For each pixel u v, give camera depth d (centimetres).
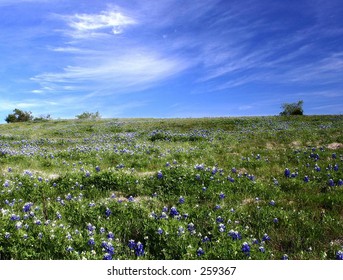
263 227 721
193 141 2273
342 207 833
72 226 704
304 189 1002
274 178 1123
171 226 654
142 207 776
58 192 980
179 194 943
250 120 3856
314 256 596
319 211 816
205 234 667
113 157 1593
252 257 575
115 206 788
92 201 843
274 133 2455
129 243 613
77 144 2338
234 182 1024
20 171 1298
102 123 4681
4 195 904
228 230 664
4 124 5544
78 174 1091
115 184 1023
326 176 1123
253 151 1705
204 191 942
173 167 1114
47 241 587
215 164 1382
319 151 1566
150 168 1356
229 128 3203
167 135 2492
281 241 666
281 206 855
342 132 2398
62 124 4897
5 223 629
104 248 588
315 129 2675
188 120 4322
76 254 555
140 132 3112
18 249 562
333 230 700
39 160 1533
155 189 982
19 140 2814
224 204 846
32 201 890
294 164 1376
